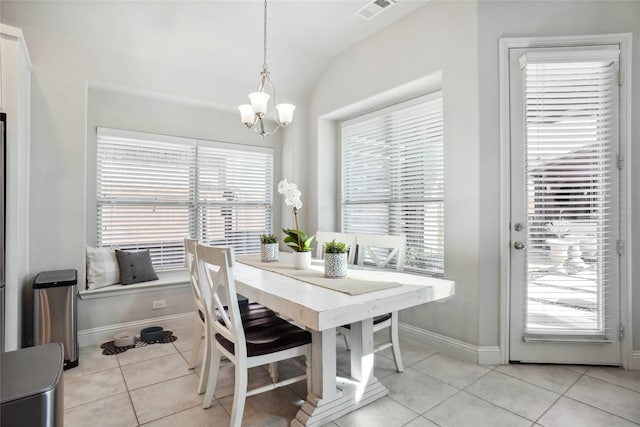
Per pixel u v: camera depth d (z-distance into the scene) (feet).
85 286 9.55
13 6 8.35
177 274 11.69
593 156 7.79
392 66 10.23
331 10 9.66
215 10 9.67
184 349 9.23
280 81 12.61
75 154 9.25
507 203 8.09
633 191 7.71
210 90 11.57
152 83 10.54
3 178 6.97
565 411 6.20
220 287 10.21
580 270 7.81
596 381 7.24
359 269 8.08
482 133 8.18
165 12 9.48
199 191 12.33
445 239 8.94
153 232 11.46
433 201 10.07
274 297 5.50
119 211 10.88
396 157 11.25
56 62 9.01
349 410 6.20
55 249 8.99
